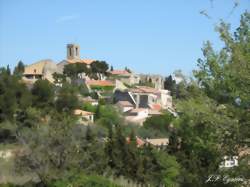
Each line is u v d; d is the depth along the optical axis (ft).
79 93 339.57
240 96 36.83
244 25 40.22
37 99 191.01
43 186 75.66
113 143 105.91
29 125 107.14
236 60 37.29
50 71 447.42
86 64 454.40
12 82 176.14
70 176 74.13
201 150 42.37
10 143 125.08
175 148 105.40
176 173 89.45
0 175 84.07
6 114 156.15
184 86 41.19
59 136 78.89
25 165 77.97
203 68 39.91
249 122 36.86
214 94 38.75
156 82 519.60
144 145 114.01
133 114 315.17
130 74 492.95
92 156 88.22
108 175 89.86
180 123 42.19
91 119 253.85
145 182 99.35
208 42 40.01
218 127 38.01
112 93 384.68
